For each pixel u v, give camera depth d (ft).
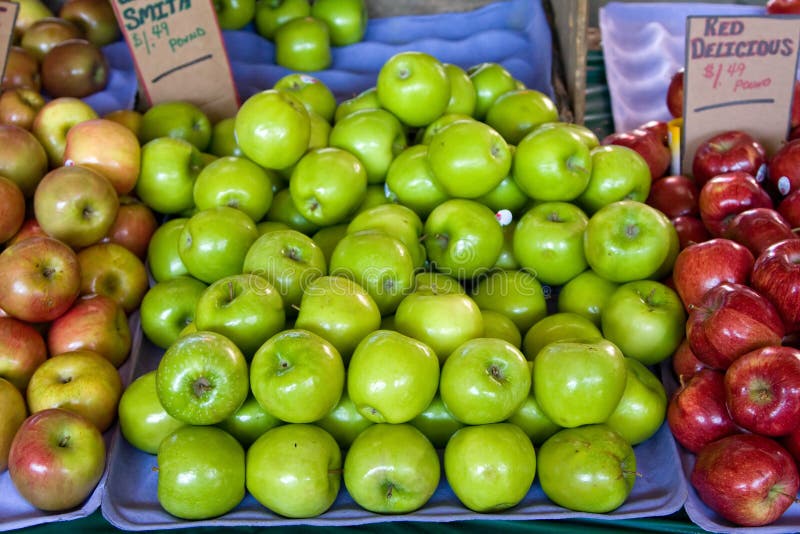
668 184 3.74
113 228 3.55
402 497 2.71
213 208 3.27
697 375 2.93
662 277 3.36
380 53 4.89
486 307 3.33
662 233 3.12
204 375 2.68
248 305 2.87
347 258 3.09
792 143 3.55
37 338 3.15
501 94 3.94
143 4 3.88
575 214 3.35
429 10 5.41
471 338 2.93
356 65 4.88
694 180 3.82
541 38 4.69
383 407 2.70
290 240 3.10
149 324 3.27
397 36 5.13
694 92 3.73
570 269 3.32
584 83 4.29
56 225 3.30
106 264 3.39
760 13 4.85
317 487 2.68
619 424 2.91
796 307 2.81
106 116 3.99
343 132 3.58
